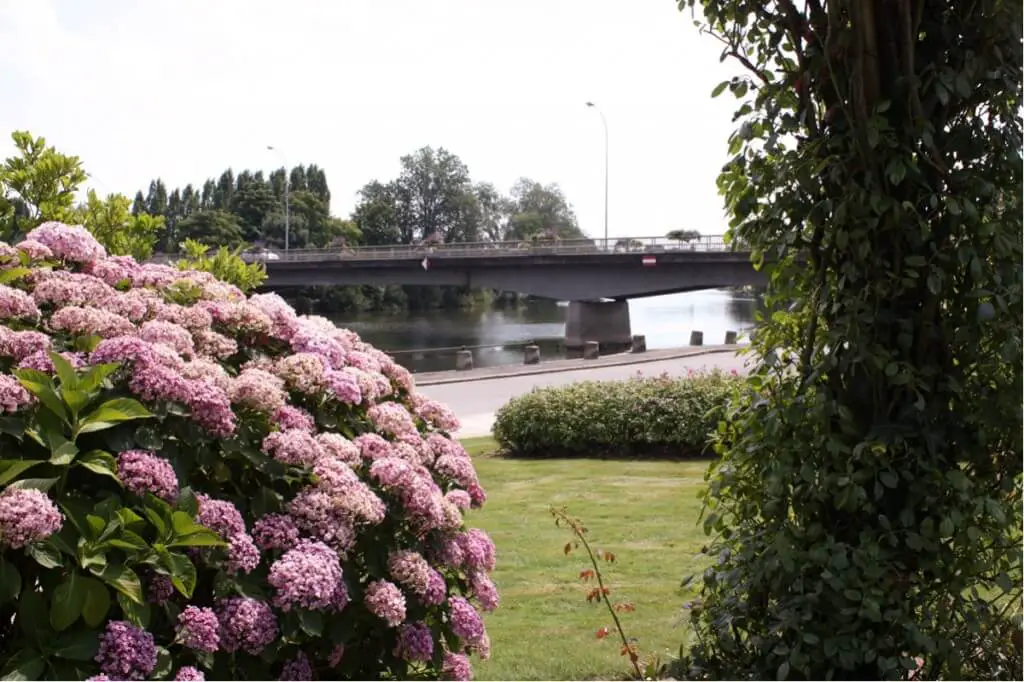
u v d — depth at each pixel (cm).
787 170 263
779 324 290
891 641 249
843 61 261
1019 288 250
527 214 11781
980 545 253
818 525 258
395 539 255
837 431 264
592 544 681
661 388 1204
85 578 189
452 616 262
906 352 255
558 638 462
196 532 204
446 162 11631
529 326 6588
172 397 224
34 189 430
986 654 263
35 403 212
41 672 182
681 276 3944
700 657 290
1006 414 253
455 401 1842
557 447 1224
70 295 262
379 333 5766
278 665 231
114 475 202
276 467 238
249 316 288
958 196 248
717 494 286
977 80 256
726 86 285
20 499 186
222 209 9912
